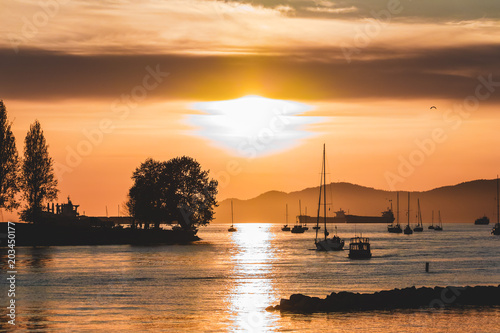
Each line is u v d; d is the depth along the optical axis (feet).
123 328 246.68
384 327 246.68
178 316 271.08
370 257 604.49
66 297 326.44
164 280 404.36
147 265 511.81
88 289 358.02
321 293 345.51
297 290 357.82
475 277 435.12
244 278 418.31
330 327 246.27
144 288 363.35
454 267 510.99
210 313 278.26
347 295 294.05
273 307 287.69
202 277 424.05
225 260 574.97
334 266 515.50
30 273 442.50
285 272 461.78
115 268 483.51
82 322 257.75
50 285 375.45
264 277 424.87
